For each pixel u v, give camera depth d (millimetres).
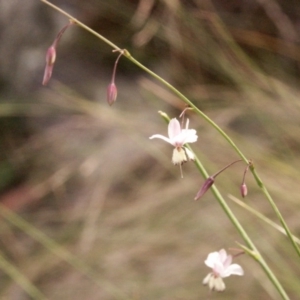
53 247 815
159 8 1071
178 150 625
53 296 856
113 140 1091
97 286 850
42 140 1187
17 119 1241
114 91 620
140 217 909
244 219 829
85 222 949
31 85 1243
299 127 935
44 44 1252
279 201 839
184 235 860
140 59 1227
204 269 812
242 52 1024
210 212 864
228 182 859
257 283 800
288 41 1125
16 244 993
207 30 1070
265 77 998
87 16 1229
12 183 1186
